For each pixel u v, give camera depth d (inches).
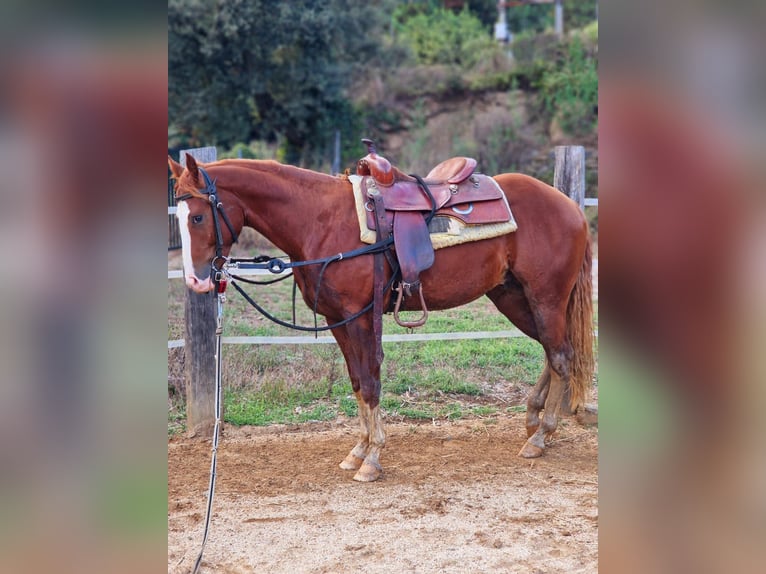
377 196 148.1
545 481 153.8
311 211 148.0
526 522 133.8
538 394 173.5
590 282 168.4
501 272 161.0
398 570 116.6
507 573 114.7
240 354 211.6
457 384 208.7
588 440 179.9
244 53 543.2
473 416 194.7
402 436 181.6
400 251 146.0
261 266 144.3
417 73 649.0
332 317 156.3
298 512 139.0
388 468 161.6
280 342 188.9
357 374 158.6
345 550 123.7
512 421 191.5
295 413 195.0
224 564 119.4
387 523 134.0
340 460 166.9
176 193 139.7
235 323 238.5
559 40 660.1
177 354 203.3
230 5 515.2
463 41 732.7
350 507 141.1
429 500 144.1
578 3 771.4
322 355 217.3
